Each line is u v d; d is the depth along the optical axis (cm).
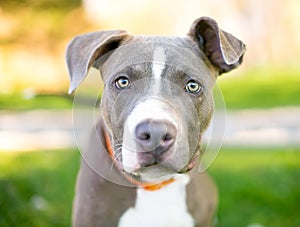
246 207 606
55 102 1091
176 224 387
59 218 538
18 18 1427
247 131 1198
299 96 1673
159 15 1817
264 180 703
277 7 2386
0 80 1216
